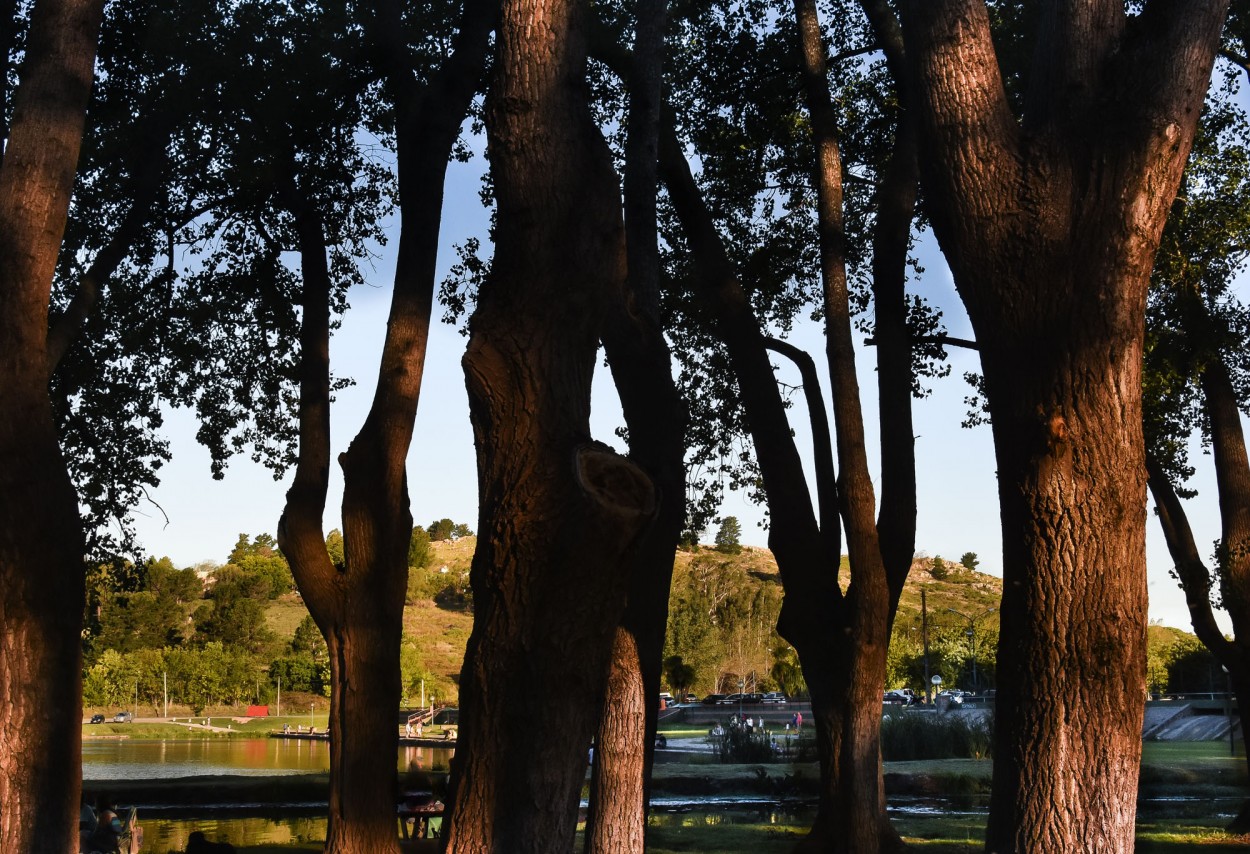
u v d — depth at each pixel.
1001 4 14.03
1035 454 5.32
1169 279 15.81
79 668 8.05
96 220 15.04
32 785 7.61
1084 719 5.16
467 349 4.84
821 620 12.84
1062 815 5.13
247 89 13.40
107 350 16.91
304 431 12.20
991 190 5.51
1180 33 5.34
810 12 13.77
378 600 11.22
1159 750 37.91
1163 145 5.30
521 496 4.63
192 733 76.56
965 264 5.63
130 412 17.75
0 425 7.85
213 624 103.62
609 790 8.22
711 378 18.75
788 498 13.01
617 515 4.52
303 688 100.31
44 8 8.51
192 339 17.17
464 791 4.65
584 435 4.79
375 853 10.81
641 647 8.41
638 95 9.93
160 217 15.14
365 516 11.25
